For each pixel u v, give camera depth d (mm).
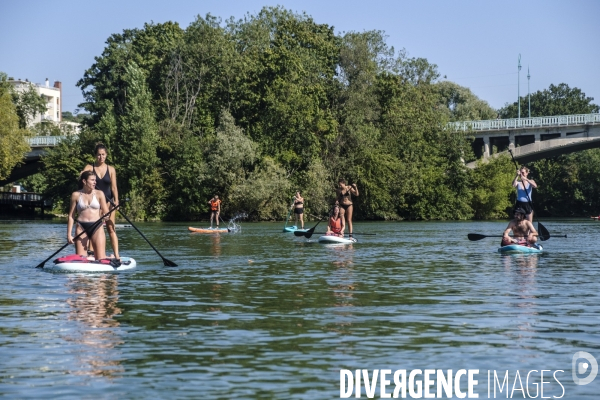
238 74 65438
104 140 63219
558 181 99312
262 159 60500
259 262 16594
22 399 5504
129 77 63969
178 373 6207
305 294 10906
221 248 21812
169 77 67750
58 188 67875
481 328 8164
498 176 73312
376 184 63875
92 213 14820
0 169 63281
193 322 8492
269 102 61906
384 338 7609
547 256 18688
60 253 19516
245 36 72875
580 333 7887
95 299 10320
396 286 11938
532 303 10031
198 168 60312
